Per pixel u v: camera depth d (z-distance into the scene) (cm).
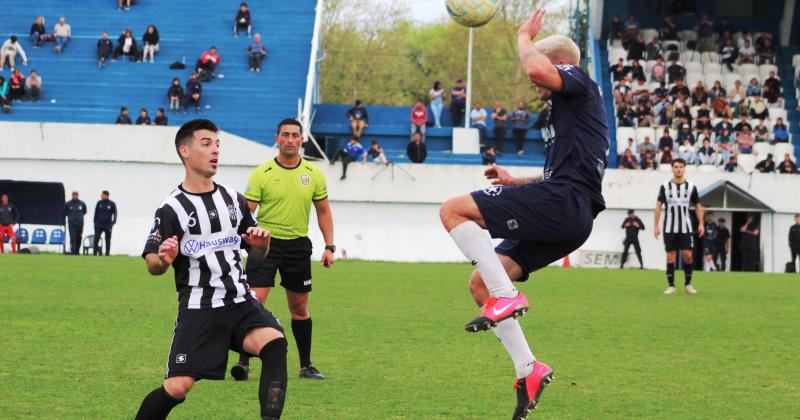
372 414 703
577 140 628
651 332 1194
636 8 4494
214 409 713
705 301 1650
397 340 1092
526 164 3775
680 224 1812
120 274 1986
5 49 3847
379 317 1316
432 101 4178
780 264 3475
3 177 3272
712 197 3431
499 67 7675
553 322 1294
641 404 753
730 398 779
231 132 3722
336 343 1066
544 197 620
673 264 1838
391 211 3388
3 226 3059
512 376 867
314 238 3366
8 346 979
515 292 621
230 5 4288
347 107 4194
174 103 3738
